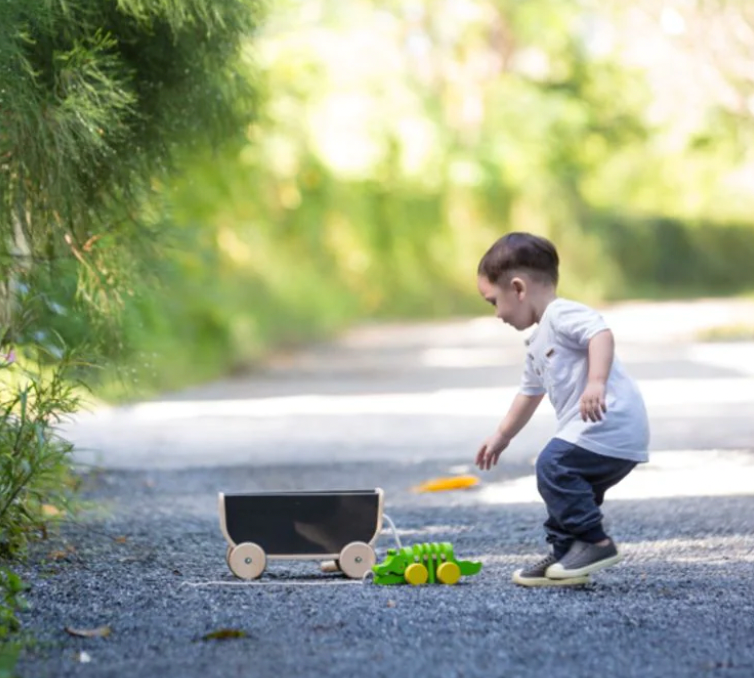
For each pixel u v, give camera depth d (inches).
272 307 1454.2
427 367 1163.3
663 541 363.9
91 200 376.8
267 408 824.9
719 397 819.4
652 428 663.1
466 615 262.7
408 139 1937.7
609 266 2340.1
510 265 305.7
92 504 420.8
